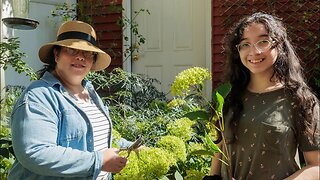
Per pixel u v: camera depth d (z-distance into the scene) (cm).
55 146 216
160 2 670
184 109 411
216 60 635
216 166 257
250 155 226
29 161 209
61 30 255
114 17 682
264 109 226
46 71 252
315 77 582
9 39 539
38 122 216
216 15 636
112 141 297
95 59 278
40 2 648
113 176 293
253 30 232
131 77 545
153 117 426
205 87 632
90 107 256
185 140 326
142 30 678
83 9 685
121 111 458
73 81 252
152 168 269
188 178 302
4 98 505
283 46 233
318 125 219
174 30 662
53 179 224
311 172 215
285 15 604
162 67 668
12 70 608
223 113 239
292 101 224
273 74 232
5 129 390
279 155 220
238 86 241
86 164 218
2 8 574
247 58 233
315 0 595
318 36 593
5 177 334
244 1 620
